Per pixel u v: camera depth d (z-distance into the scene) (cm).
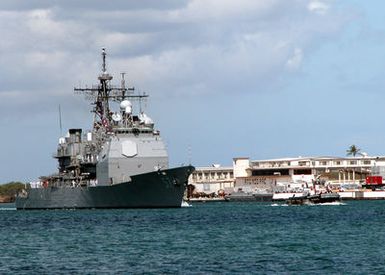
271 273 13838
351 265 14550
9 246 18350
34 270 14512
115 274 13975
